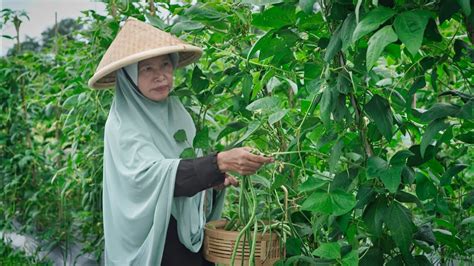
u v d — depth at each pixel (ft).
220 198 7.58
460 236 7.54
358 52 5.63
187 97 8.00
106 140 6.86
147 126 6.75
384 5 4.90
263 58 6.30
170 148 6.87
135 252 6.75
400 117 6.57
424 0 4.85
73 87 11.51
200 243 6.82
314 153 6.13
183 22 7.18
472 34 5.05
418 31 4.26
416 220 6.65
